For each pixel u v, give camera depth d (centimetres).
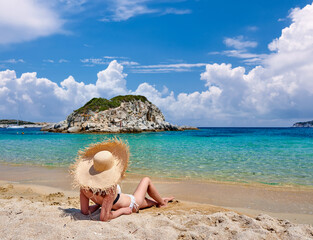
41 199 595
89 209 406
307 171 965
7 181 816
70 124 6028
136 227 338
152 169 1016
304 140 2717
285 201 605
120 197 407
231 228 346
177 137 3600
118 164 378
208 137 3562
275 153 1508
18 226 334
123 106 6725
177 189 720
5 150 1705
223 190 705
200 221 389
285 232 341
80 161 393
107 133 5328
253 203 589
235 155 1423
